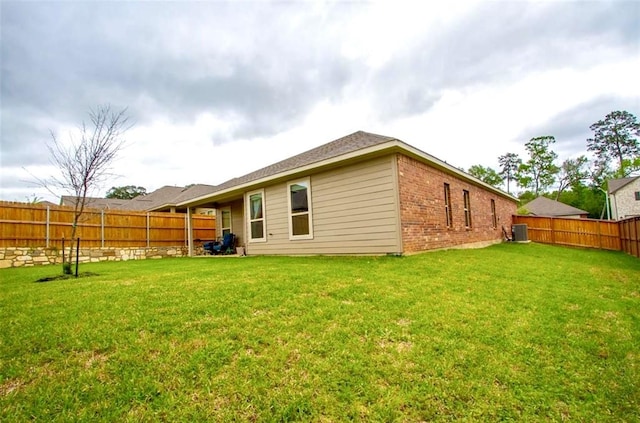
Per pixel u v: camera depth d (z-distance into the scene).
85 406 2.17
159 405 2.18
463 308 3.99
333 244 8.84
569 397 2.40
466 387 2.43
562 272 6.93
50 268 9.34
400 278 5.30
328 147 11.27
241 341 3.00
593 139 46.19
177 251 15.52
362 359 2.75
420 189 8.66
